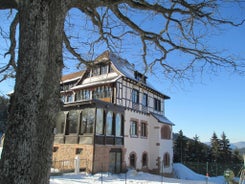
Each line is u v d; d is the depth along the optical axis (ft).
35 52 10.27
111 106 73.26
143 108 90.68
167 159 95.76
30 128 9.60
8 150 9.27
